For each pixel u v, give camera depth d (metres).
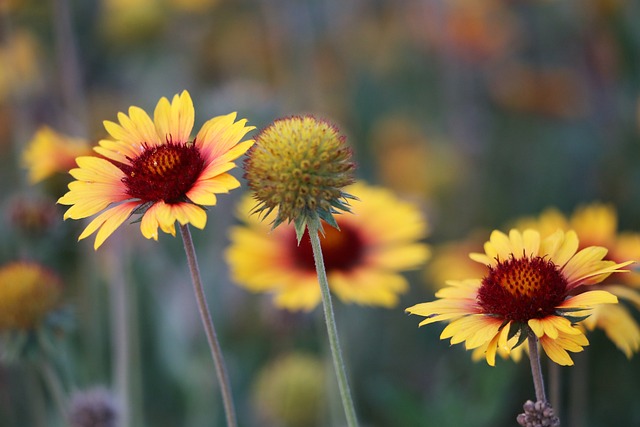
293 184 0.68
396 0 1.89
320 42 1.74
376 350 1.17
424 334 1.19
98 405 0.84
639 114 1.29
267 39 1.68
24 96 1.28
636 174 1.31
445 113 1.66
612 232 0.86
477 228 1.36
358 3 1.90
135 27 1.47
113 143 0.70
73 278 1.07
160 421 1.03
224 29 1.70
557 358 0.66
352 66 1.75
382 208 0.92
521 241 0.70
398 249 0.89
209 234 1.14
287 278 0.87
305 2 1.66
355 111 1.63
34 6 1.16
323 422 0.97
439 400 0.96
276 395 1.00
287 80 1.60
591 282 0.68
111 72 1.62
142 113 0.71
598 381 1.01
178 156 0.69
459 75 1.68
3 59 1.28
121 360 0.88
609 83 1.44
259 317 1.16
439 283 1.12
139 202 0.69
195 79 1.57
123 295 0.89
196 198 0.67
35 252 0.92
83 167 0.70
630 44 1.29
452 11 1.71
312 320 1.05
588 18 1.45
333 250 0.88
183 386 1.03
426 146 1.52
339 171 0.69
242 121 0.69
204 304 0.69
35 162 0.87
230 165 0.67
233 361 1.09
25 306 0.82
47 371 0.83
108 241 0.96
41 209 0.91
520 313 0.67
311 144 0.69
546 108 1.54
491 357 0.66
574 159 1.47
